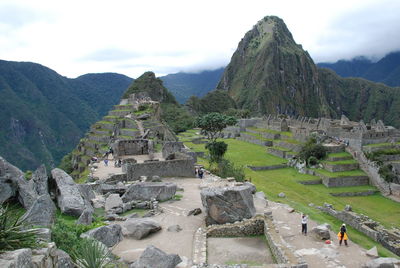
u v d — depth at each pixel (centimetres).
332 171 6756
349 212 3200
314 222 2155
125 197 2362
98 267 1127
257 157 8269
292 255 1468
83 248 1180
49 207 1448
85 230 1574
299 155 7625
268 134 10319
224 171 4234
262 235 1880
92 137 8475
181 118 15450
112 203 2192
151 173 3153
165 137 7762
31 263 876
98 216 1973
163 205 2327
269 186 4681
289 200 3588
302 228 1950
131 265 1340
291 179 6469
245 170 5959
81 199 1842
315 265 1582
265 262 1548
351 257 1675
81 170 7044
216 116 6200
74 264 1124
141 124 8106
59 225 1426
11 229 960
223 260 1556
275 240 1638
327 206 3597
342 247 1788
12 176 1622
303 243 1823
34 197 1603
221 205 1945
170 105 17812
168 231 1845
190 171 3328
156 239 1733
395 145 7150
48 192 1964
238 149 9412
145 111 9475
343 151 7569
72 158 8775
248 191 2066
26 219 1250
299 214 2309
